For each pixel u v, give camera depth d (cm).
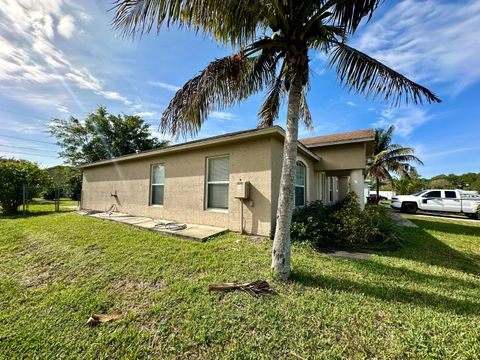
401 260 392
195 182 668
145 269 328
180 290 263
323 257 396
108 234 537
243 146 568
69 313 222
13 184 1008
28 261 373
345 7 309
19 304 242
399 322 202
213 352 170
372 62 335
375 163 1683
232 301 237
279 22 305
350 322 203
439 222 920
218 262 351
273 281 286
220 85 323
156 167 812
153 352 171
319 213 577
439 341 179
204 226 618
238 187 546
